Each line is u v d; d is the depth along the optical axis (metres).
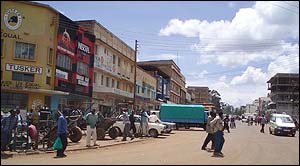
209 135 19.98
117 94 48.06
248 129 51.62
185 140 27.62
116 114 35.53
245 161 15.40
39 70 32.94
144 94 68.44
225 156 17.14
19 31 32.44
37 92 32.72
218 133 17.75
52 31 34.66
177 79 103.06
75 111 25.08
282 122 37.66
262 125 42.75
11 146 17.50
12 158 15.48
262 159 16.33
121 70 54.94
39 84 32.84
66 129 16.55
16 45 32.34
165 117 49.19
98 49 45.38
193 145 23.11
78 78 39.44
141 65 79.56
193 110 48.69
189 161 14.93
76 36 38.94
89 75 42.25
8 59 31.84
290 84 65.38
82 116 25.03
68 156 16.38
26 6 32.78
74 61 38.62
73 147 19.75
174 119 48.97
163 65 91.94
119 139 26.73
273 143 26.03
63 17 36.12
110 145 21.75
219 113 17.92
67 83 37.22
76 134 22.22
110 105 50.19
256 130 48.59
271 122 39.91
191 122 48.53
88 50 41.81
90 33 42.28
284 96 66.38
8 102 31.67
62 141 16.34
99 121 26.17
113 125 27.95
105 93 46.91
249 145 23.72
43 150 17.98
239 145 23.48
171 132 38.88
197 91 149.00
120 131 28.91
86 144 20.44
